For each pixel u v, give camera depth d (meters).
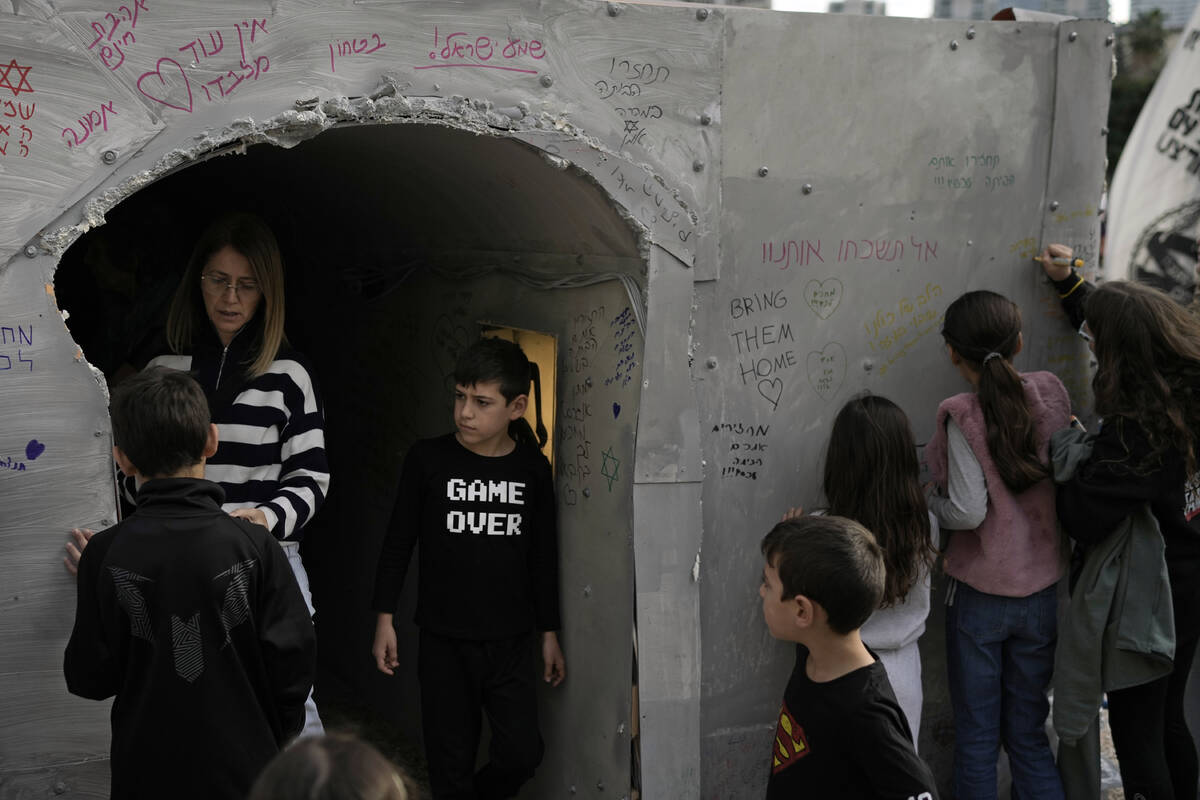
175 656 2.12
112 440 2.42
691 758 3.14
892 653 3.15
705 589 3.27
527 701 3.29
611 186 2.88
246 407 2.83
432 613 3.24
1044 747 3.39
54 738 2.44
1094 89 3.50
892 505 3.04
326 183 3.95
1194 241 4.88
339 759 1.34
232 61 2.43
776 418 3.29
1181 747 3.32
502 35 2.71
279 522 2.70
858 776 2.19
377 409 4.38
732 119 3.07
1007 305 3.20
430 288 3.95
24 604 2.38
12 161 2.25
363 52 2.56
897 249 3.37
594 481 3.20
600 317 3.14
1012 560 3.22
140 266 4.52
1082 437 3.16
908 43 3.27
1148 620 2.99
